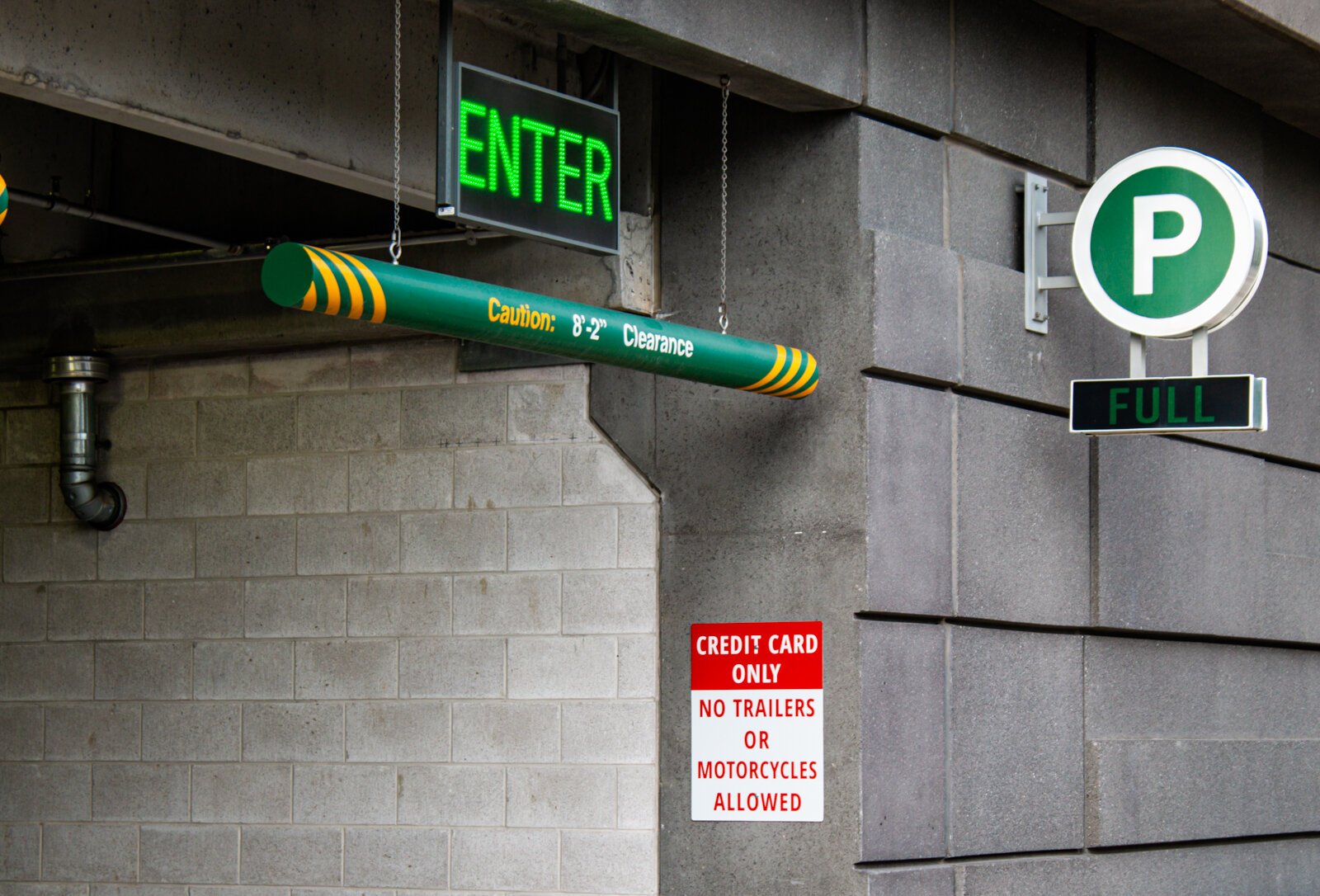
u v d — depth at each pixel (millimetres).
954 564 7559
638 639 7492
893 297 7293
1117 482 8516
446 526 7844
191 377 8375
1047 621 8078
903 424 7348
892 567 7211
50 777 8383
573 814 7480
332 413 8109
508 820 7574
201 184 8227
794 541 7238
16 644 8523
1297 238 10281
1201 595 9008
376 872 7754
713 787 7254
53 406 8602
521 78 7516
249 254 7773
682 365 6395
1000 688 7781
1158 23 8633
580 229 6621
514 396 7805
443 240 7578
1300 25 8820
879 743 7105
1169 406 7434
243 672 8102
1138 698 8656
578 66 7746
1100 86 8727
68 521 8516
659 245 7715
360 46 6941
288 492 8141
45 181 8055
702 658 7340
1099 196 7684
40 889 8328
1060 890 7969
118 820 8234
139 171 8328
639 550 7539
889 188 7469
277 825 7945
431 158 7227
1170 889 8625
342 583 7980
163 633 8273
